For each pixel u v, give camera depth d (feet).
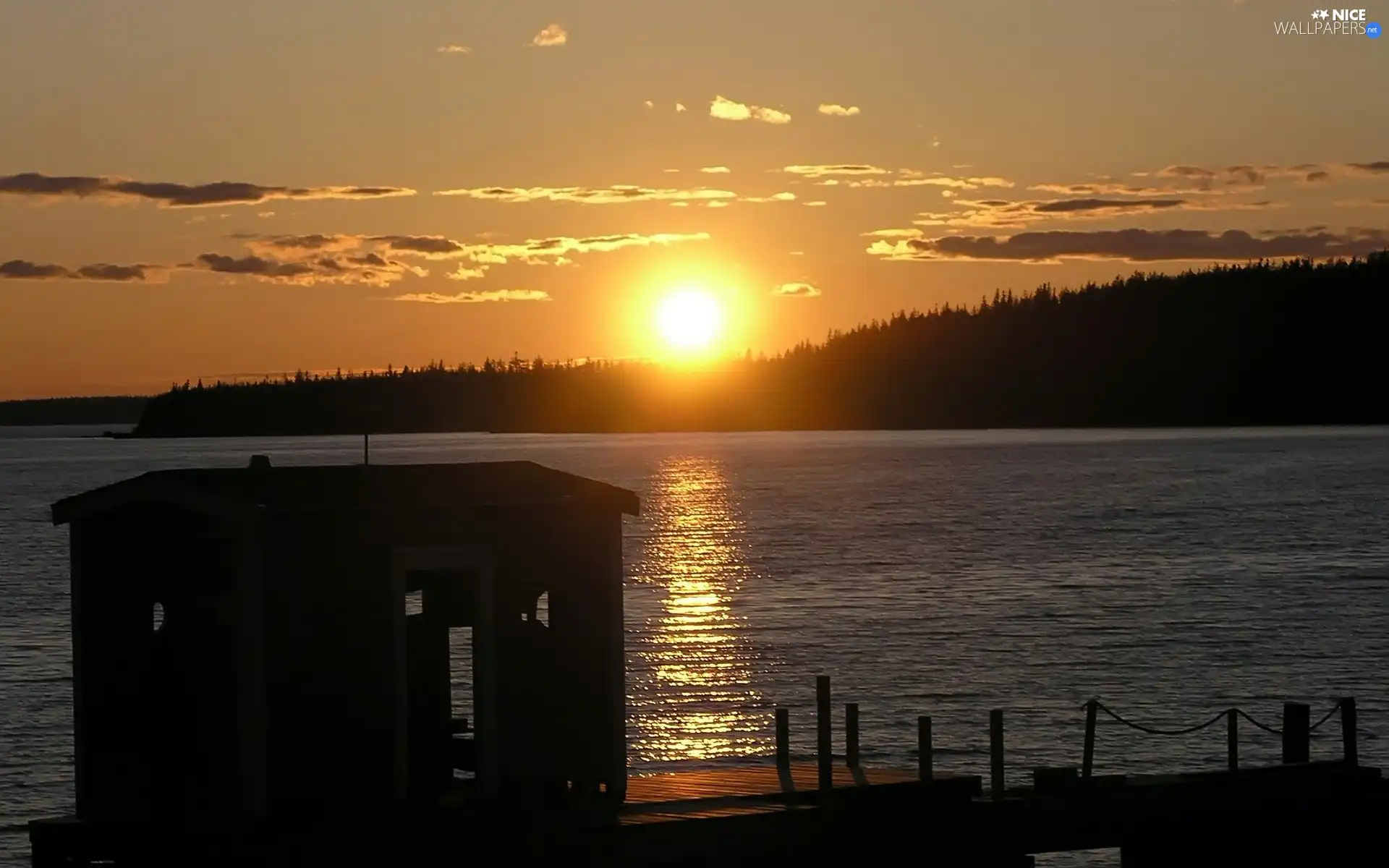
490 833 68.95
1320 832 87.04
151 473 73.82
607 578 75.05
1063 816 81.46
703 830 71.67
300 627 68.59
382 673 69.92
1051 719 163.63
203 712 70.13
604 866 69.87
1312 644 210.79
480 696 72.18
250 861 66.74
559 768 73.72
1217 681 185.37
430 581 79.41
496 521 72.43
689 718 167.43
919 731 80.64
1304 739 92.73
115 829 70.13
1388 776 134.62
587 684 74.43
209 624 69.82
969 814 79.30
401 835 67.92
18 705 173.88
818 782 78.95
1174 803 84.17
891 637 220.64
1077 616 240.12
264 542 67.92
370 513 69.77
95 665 73.10
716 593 277.23
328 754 68.90
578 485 76.23
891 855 76.95
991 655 204.33
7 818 130.21
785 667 197.57
